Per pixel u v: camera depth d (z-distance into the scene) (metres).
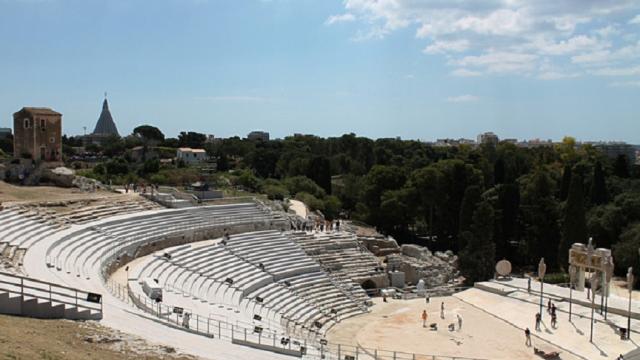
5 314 28.38
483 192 99.25
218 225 73.69
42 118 81.88
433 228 104.00
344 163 169.25
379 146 193.12
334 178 165.88
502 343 52.84
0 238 45.72
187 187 97.75
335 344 51.38
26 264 41.03
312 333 54.78
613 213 93.31
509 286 70.06
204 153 180.38
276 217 84.88
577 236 83.44
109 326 31.05
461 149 185.12
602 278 59.16
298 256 74.62
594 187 108.81
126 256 55.59
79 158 160.25
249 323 45.19
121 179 106.06
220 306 48.81
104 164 125.12
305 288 68.00
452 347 52.00
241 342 37.50
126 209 69.56
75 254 48.25
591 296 62.62
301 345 41.28
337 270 76.25
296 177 125.50
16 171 79.56
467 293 71.31
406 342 53.78
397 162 174.00
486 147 190.75
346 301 67.69
